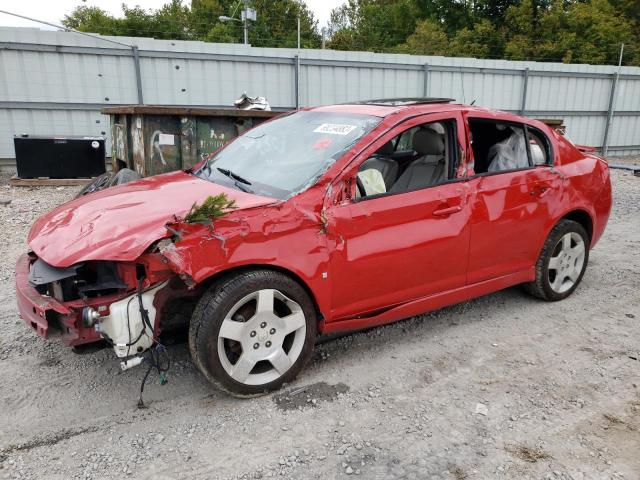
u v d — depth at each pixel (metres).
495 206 4.05
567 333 4.25
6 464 2.67
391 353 3.87
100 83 13.73
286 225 3.12
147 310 2.93
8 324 4.24
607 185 5.01
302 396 3.30
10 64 12.90
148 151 7.76
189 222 2.84
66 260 2.80
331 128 3.82
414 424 3.04
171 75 14.34
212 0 47.50
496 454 2.80
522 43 37.34
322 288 3.31
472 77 18.23
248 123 8.27
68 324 2.87
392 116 3.70
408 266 3.65
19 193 10.37
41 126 13.51
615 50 37.91
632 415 3.17
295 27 47.81
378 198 3.48
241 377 3.15
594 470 2.69
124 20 44.91
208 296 3.04
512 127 4.38
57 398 3.25
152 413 3.12
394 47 43.94
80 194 6.91
